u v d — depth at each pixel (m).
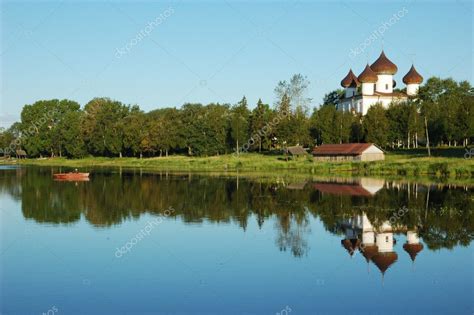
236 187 67.06
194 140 136.12
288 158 119.06
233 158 123.81
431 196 54.75
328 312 20.78
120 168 118.69
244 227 37.69
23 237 34.41
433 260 28.14
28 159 166.12
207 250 30.53
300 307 21.25
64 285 24.20
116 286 23.97
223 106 147.25
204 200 53.28
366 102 141.25
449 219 40.38
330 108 131.88
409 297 22.42
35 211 45.81
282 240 33.19
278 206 48.62
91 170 110.00
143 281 24.70
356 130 127.56
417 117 119.12
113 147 143.88
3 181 79.44
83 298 22.44
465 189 61.69
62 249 30.98
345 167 97.44
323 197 55.19
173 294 22.88
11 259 28.80
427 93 143.62
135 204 50.19
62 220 40.94
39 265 27.55
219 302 21.83
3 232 36.09
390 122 122.12
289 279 24.89
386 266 27.05
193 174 93.75
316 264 27.47
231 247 31.27
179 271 26.28
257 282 24.53
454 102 115.06
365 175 87.12
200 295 22.61
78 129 147.62
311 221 40.19
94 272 26.19
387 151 121.81
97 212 45.16
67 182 76.94
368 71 142.00
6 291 23.41
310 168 100.62
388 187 65.19
